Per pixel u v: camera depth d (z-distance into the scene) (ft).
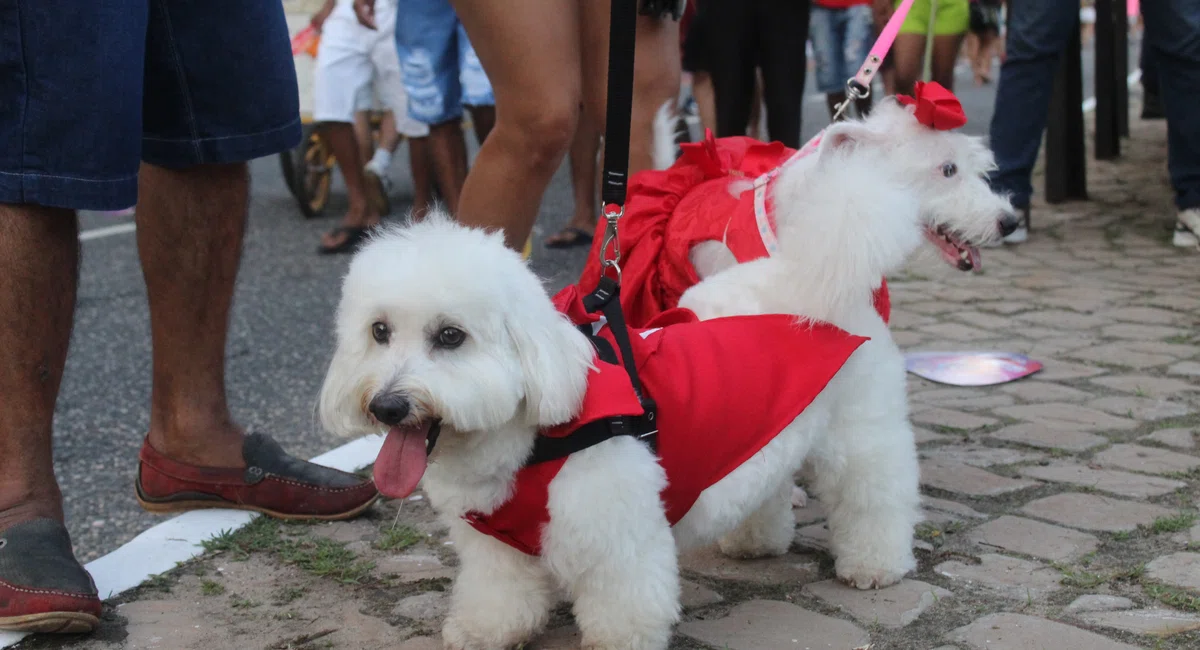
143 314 19.44
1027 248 21.16
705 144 10.92
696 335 7.92
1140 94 42.65
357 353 6.95
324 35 24.04
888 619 8.13
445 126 22.84
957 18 23.81
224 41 9.30
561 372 6.75
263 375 15.70
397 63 24.29
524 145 10.73
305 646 7.90
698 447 7.44
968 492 10.49
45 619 7.76
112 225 27.68
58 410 14.46
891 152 12.10
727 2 19.80
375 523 10.15
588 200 23.50
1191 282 18.22
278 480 10.09
